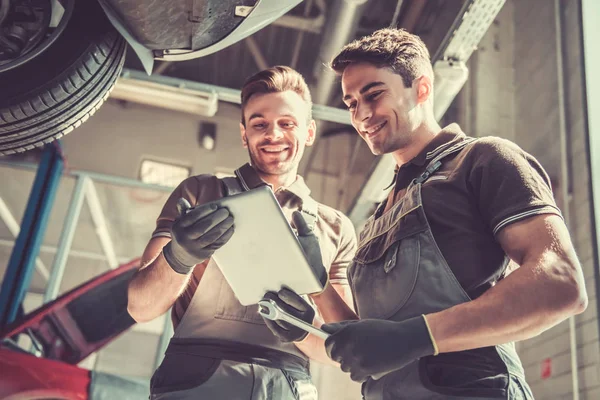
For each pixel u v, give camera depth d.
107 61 1.79
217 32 1.83
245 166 1.54
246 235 1.03
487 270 1.00
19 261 3.83
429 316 0.91
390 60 1.19
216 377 1.27
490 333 0.87
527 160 1.03
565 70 5.13
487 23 3.44
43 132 1.78
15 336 3.16
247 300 1.14
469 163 1.07
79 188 5.72
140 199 6.70
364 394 1.09
